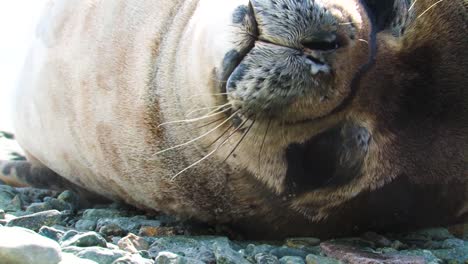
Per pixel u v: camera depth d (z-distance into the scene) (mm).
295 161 9828
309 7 8758
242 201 10617
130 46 10992
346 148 9641
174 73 10336
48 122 12453
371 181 9984
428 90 9539
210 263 9375
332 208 10359
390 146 9742
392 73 9375
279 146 9695
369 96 9367
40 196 12789
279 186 10156
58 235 9641
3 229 8398
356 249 10203
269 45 8859
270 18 8820
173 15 10664
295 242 10688
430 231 11102
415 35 9461
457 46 9594
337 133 9539
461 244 10797
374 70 9281
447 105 9656
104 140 11469
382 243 10648
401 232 11055
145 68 10742
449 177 10156
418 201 10391
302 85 8859
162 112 10586
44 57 12336
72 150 12250
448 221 11055
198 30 9898
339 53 8875
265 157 9898
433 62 9516
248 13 8984
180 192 11031
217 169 10422
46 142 12766
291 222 10641
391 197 10227
